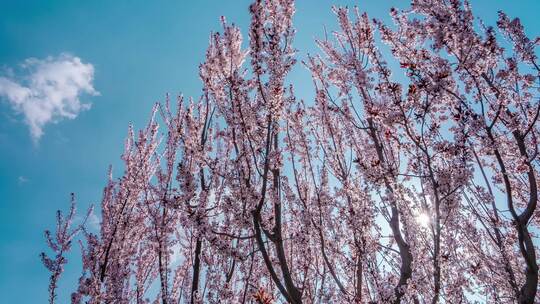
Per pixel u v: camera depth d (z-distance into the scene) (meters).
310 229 5.86
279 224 5.21
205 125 6.70
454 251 5.22
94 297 7.41
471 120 5.00
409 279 5.04
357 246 5.36
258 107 5.90
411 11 6.07
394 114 5.07
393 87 5.02
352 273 5.85
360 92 6.36
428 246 5.25
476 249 6.02
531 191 5.12
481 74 5.65
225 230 6.01
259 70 5.80
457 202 4.95
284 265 4.89
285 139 6.57
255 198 5.29
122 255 8.08
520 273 6.14
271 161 5.59
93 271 7.89
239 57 6.34
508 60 5.69
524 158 5.29
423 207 5.29
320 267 6.52
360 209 5.61
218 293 5.53
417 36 5.96
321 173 6.68
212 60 6.16
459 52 5.51
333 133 6.91
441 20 5.53
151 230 6.54
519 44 5.69
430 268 5.16
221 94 6.11
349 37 6.62
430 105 4.94
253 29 5.92
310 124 7.08
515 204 7.34
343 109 7.02
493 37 5.41
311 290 6.13
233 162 5.55
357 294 5.23
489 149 5.13
